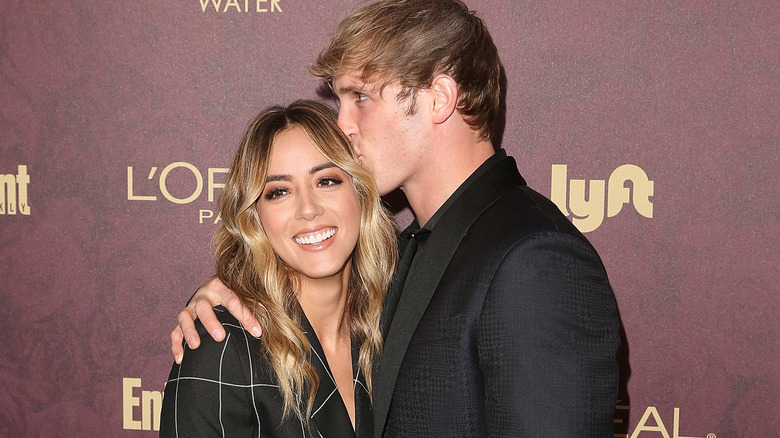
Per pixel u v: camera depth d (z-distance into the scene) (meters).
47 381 1.87
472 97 1.23
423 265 1.21
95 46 1.77
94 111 1.79
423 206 1.31
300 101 1.35
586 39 1.66
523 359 0.99
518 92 1.69
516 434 0.97
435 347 1.11
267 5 1.72
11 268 1.85
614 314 1.05
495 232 1.11
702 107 1.65
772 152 1.64
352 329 1.40
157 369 1.85
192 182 1.79
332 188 1.28
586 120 1.68
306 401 1.26
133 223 1.82
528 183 1.72
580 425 0.96
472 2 1.68
